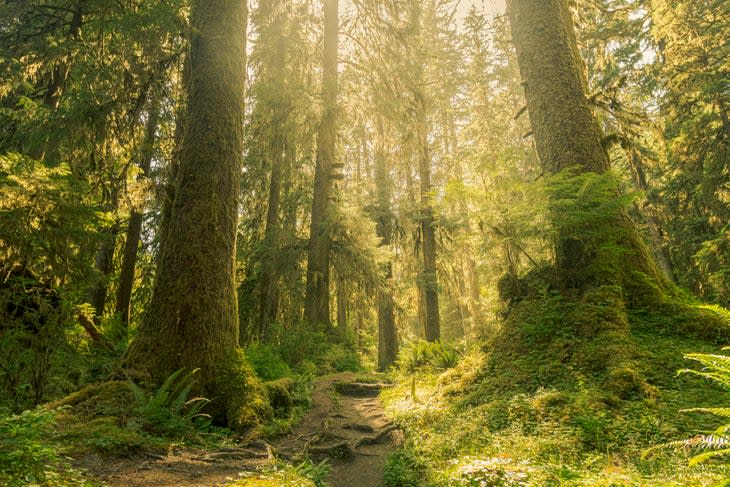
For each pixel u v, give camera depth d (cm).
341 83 1906
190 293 764
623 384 620
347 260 1841
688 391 596
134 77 1073
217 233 818
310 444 682
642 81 2116
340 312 2420
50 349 716
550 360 771
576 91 1043
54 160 1099
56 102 1230
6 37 1179
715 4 1822
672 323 776
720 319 748
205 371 730
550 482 389
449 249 2506
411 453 627
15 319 729
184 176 843
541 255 1113
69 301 766
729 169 1775
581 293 895
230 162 871
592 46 1875
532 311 915
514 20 1144
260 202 1998
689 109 1941
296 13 1720
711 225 1967
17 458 331
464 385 841
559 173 907
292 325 1706
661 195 2123
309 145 1805
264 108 1648
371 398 1098
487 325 1356
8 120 1127
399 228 2442
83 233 839
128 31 938
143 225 1662
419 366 1320
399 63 1805
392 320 2162
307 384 1091
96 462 433
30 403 652
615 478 369
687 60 1884
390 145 2392
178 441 556
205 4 945
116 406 599
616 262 891
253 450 597
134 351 736
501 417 640
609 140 1083
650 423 521
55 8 1211
